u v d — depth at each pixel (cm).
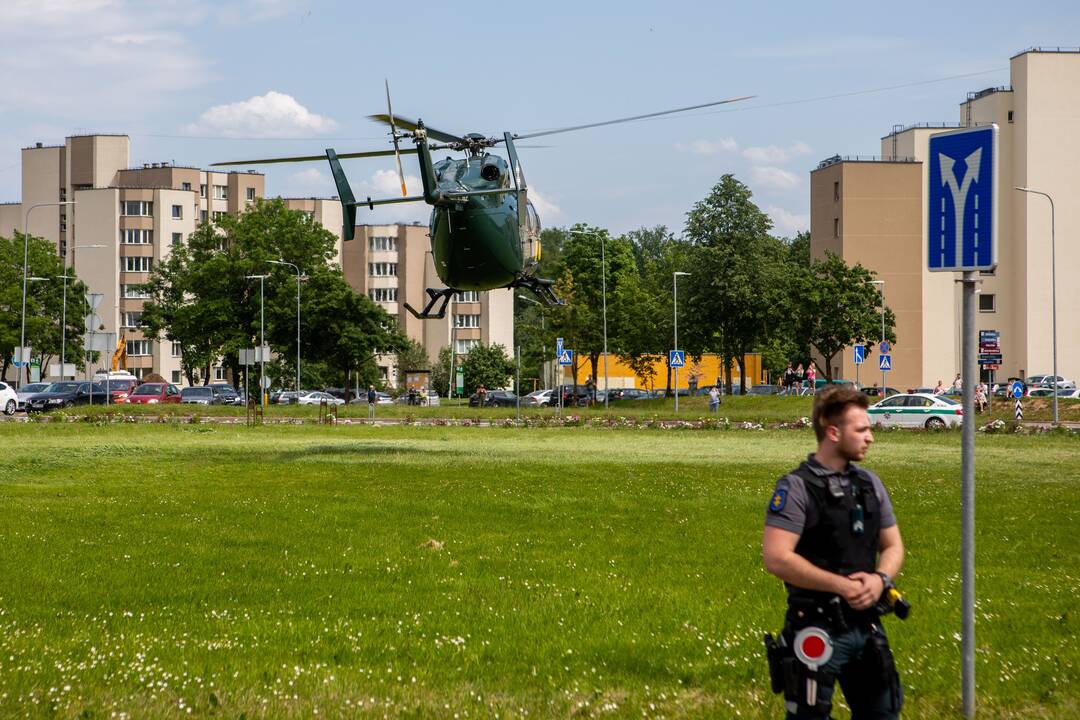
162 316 10331
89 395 6875
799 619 538
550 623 1038
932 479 2538
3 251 10231
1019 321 10131
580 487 2341
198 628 1009
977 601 1130
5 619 1038
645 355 8350
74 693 770
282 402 8775
